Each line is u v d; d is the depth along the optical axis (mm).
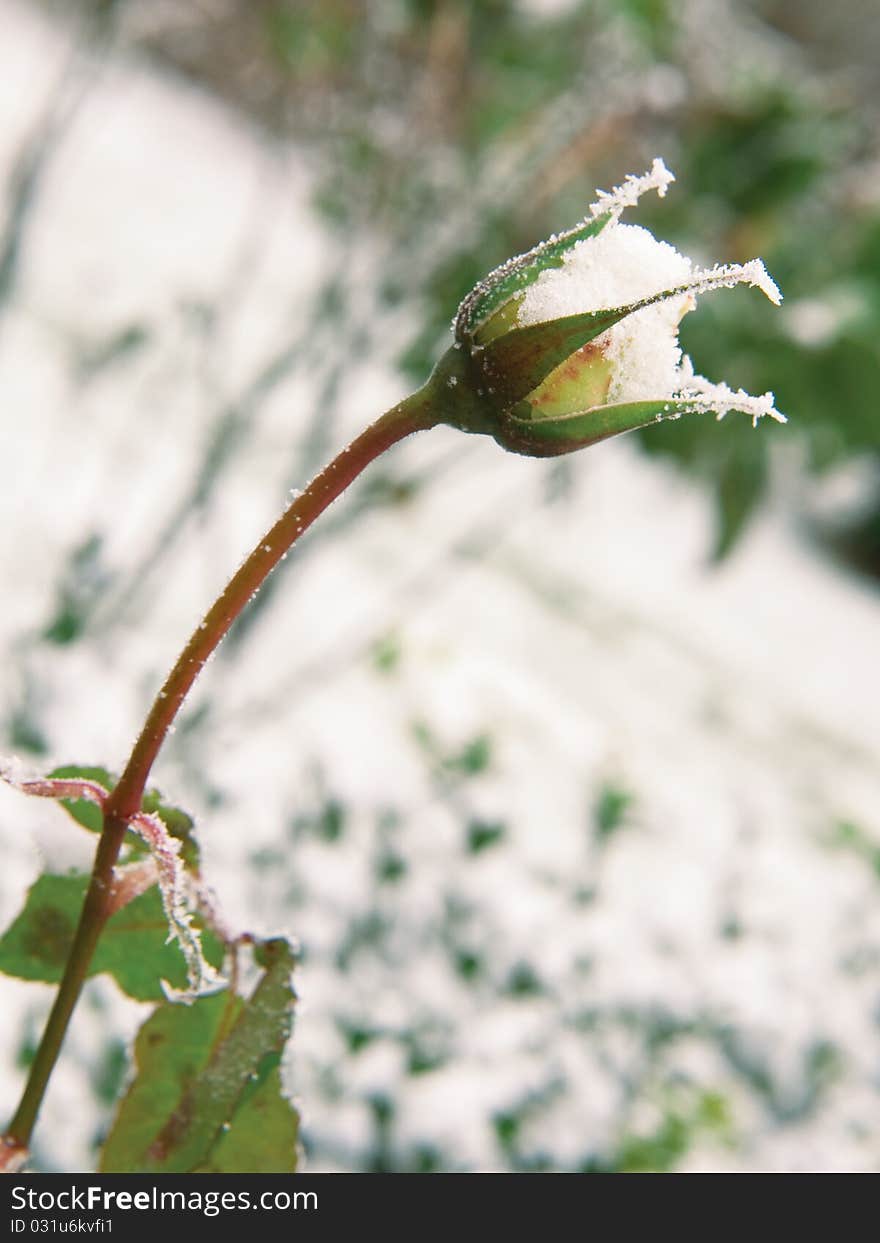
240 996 320
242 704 1118
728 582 2729
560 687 1858
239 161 4094
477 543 1939
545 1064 955
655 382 283
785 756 2002
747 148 653
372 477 911
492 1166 860
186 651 287
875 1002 1198
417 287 795
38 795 290
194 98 4492
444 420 286
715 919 1221
